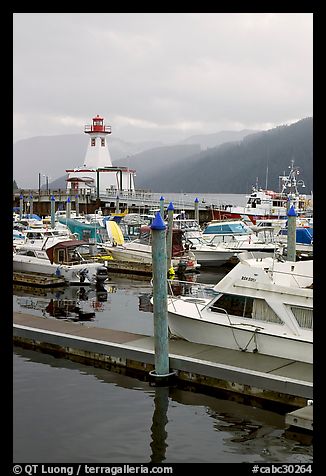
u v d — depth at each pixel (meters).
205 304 16.28
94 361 15.17
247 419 11.83
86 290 26.98
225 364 13.25
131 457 10.32
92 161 74.88
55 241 29.02
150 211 56.81
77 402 12.61
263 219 49.88
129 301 24.31
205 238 38.00
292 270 15.37
